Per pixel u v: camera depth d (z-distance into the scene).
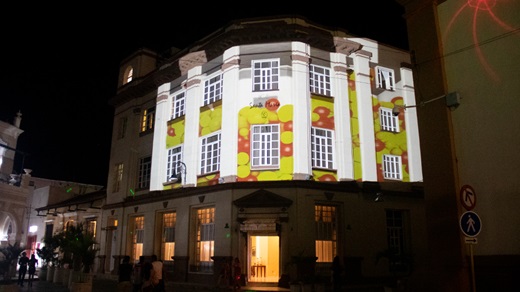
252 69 22.55
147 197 26.56
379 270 21.75
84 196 34.75
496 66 11.23
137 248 27.48
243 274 20.19
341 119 22.67
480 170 11.20
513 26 11.00
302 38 22.62
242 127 21.98
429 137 12.42
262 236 22.42
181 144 25.44
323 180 21.62
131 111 30.59
